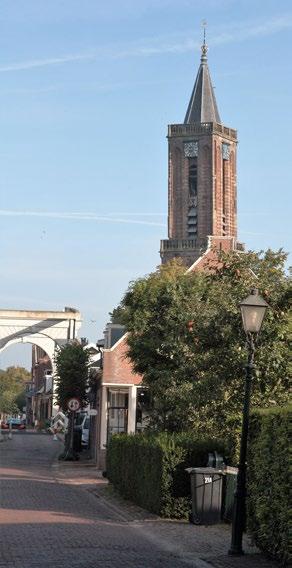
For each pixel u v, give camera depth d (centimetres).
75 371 5688
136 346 3556
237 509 1738
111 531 2041
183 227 17362
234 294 2397
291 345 2325
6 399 12269
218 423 2584
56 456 5912
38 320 9725
